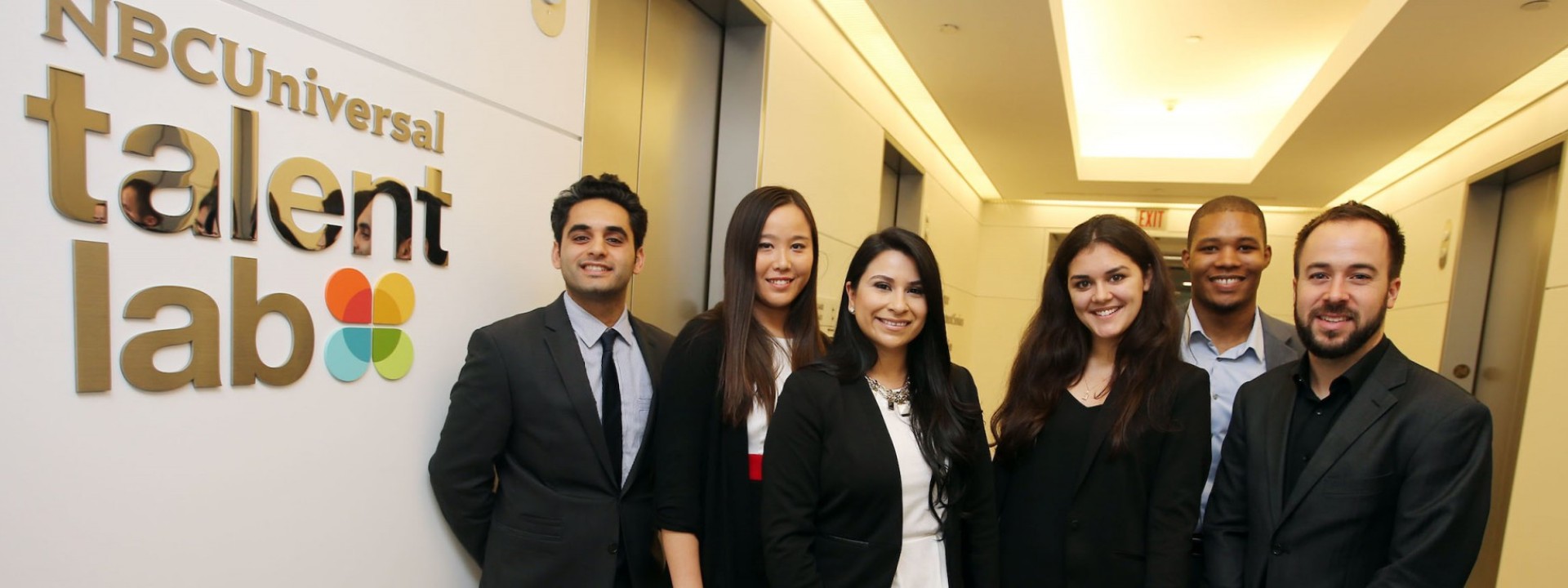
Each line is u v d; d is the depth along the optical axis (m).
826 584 1.69
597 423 1.92
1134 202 9.30
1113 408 1.86
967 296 9.21
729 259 1.95
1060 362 2.02
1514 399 4.81
